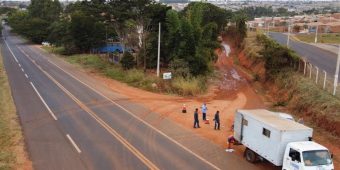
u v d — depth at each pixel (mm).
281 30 128625
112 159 22109
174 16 51219
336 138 26859
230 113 35312
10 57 75500
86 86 45656
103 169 20609
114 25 59438
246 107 38000
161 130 28562
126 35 59594
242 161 22562
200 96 42688
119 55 64688
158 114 33438
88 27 78750
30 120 30016
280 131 19406
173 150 24109
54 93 40719
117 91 43219
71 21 80250
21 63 66062
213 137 27359
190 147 24891
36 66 62812
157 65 49062
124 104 36781
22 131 27094
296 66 44406
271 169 21312
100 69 59688
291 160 18859
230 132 28797
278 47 48125
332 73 43094
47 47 101438
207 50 54562
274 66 47438
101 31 79188
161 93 43094
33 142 24812
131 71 51219
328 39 91312
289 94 39000
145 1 54531
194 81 45031
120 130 28016
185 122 31203
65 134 26641
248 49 70688
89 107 34938
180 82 44469
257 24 154375
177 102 38812
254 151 21781
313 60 52688
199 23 53094
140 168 20875
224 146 25359
